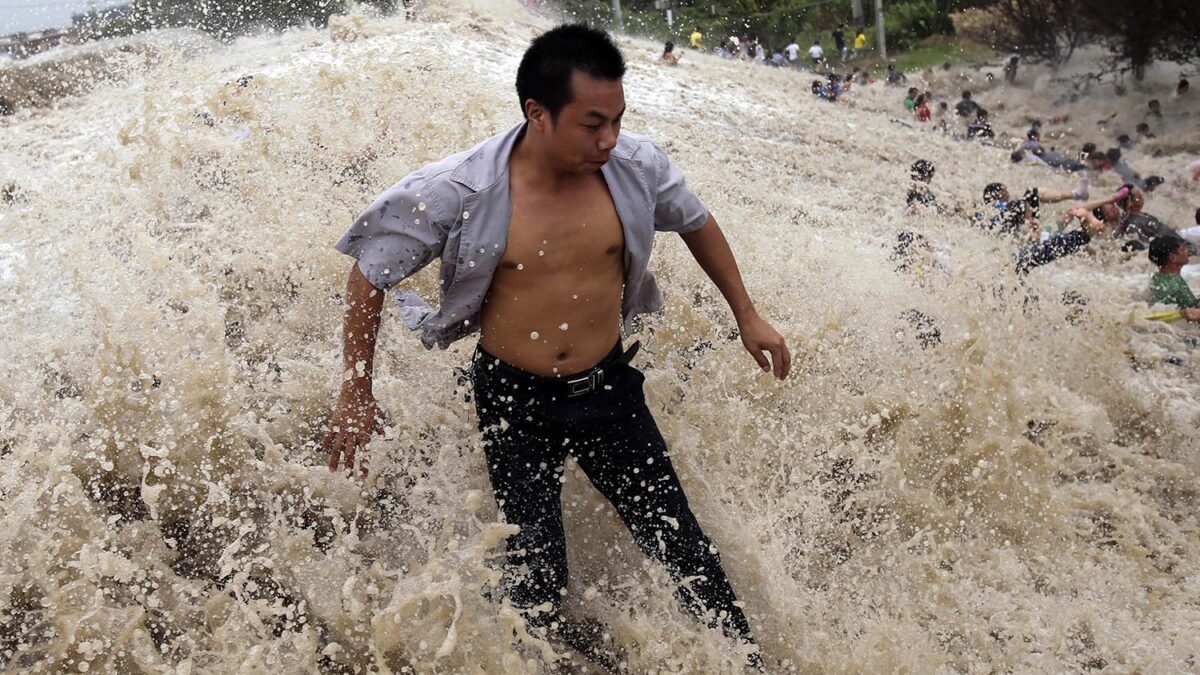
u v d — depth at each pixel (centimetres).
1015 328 487
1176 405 489
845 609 319
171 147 445
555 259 263
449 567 275
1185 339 583
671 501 288
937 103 1680
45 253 399
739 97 1254
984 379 398
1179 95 1747
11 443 315
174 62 559
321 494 319
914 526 362
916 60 2322
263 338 373
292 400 349
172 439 319
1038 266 670
